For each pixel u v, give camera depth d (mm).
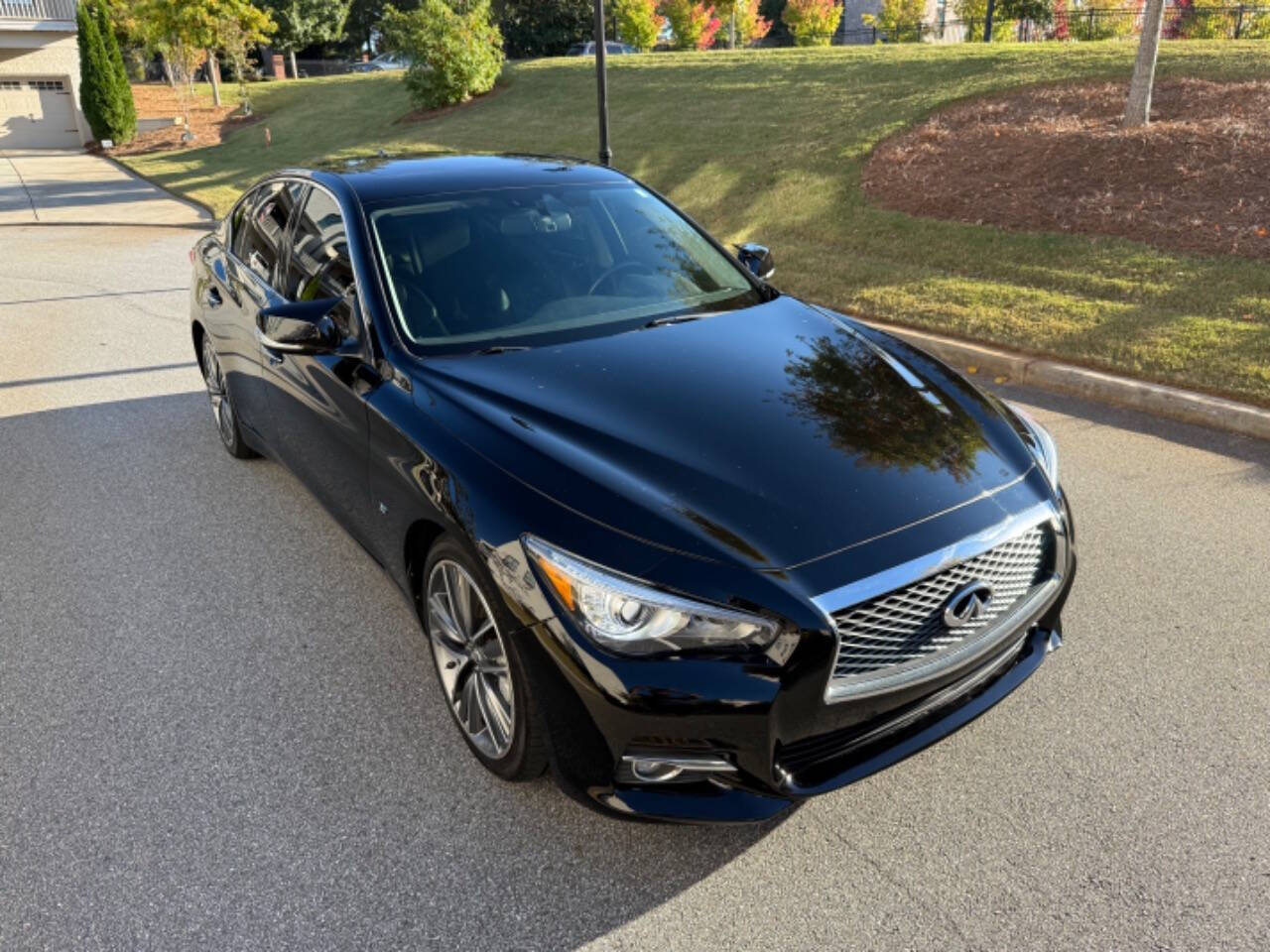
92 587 4188
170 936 2428
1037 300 7547
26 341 8523
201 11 28359
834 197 11297
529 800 2887
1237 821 2713
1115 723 3139
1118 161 9773
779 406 2977
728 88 18781
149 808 2875
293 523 4773
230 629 3842
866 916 2441
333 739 3178
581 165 4543
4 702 3402
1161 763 2953
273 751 3125
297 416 4027
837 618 2373
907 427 2926
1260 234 7930
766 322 3645
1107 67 13633
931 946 2348
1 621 3938
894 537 2494
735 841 2717
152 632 3832
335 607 3992
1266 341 6301
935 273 8578
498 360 3258
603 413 2908
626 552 2410
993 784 2893
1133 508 4641
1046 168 10141
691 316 3656
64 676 3551
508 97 23594
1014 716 3197
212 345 5250
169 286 10883
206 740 3184
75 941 2416
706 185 13000
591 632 2385
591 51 42938
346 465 3559
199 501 5051
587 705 2422
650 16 33938
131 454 5742
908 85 15531
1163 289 7375
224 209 16656
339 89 32594
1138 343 6539
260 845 2725
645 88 20719
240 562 4379
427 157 4492
